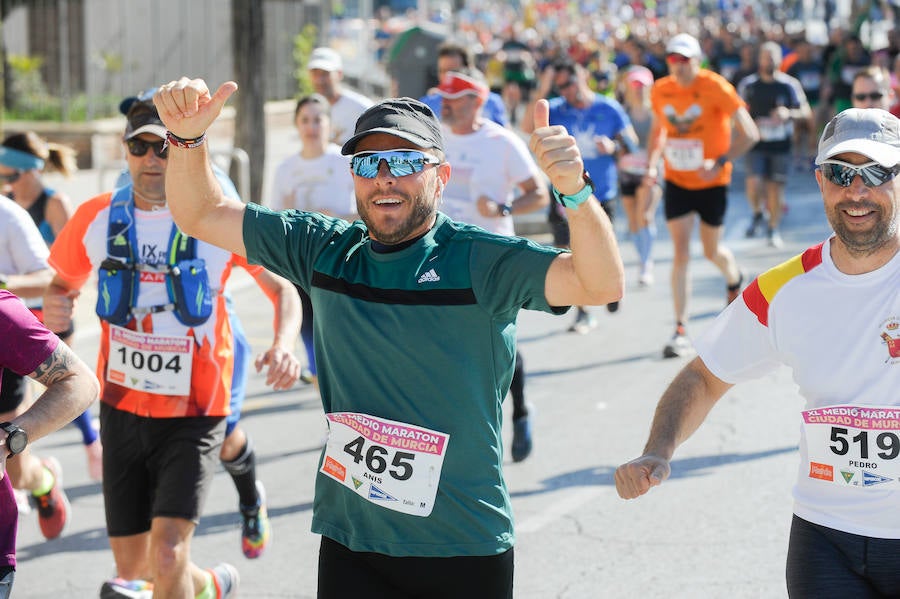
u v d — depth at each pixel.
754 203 42.56
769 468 19.42
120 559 13.73
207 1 76.19
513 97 82.56
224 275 13.70
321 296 10.09
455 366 9.69
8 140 20.98
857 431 9.72
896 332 9.59
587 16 190.38
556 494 18.80
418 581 9.90
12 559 10.15
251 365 28.12
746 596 14.80
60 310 14.30
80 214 13.95
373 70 95.69
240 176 41.06
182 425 13.40
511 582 10.11
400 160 9.59
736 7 191.38
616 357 27.69
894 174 9.52
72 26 68.94
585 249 9.02
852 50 60.16
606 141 30.88
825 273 9.88
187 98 10.07
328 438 10.20
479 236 9.77
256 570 16.48
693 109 28.00
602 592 15.13
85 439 19.42
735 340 10.36
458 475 9.77
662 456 10.09
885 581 9.73
